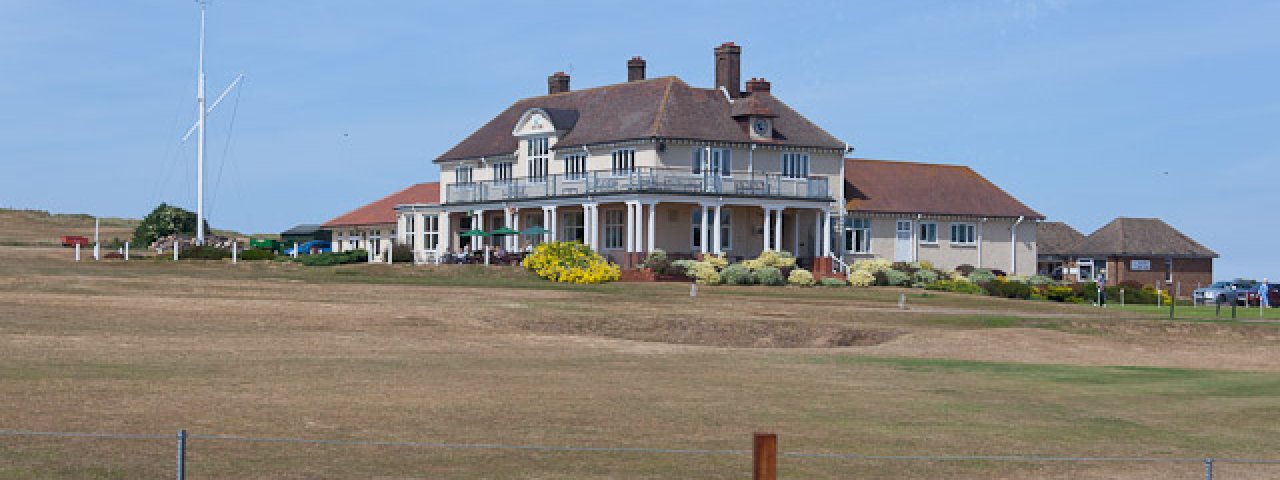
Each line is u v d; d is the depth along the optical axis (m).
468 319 38.59
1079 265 92.31
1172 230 93.19
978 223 79.75
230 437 18.98
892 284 65.94
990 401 26.69
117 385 23.91
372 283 49.44
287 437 20.25
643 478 18.66
